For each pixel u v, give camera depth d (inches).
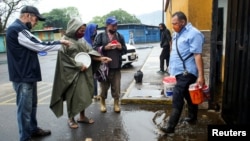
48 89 331.9
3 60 866.1
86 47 193.0
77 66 178.4
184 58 167.8
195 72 168.7
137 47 1189.7
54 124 199.6
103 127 190.1
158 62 545.6
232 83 174.9
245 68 152.5
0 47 1283.2
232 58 175.3
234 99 170.4
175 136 170.2
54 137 176.2
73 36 185.2
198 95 166.1
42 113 226.8
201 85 165.8
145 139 168.1
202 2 216.4
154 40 1963.6
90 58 185.2
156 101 237.9
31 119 172.6
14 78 153.5
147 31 1860.2
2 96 304.0
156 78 356.2
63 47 179.5
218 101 228.4
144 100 239.5
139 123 195.3
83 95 180.7
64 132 183.6
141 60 641.0
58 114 181.6
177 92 170.1
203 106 217.8
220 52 267.4
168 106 232.1
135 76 327.3
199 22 218.2
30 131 167.5
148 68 463.2
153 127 186.7
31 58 154.6
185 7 239.9
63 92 179.8
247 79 149.4
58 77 178.7
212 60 209.2
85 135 177.6
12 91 331.3
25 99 155.5
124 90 311.0
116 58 210.4
